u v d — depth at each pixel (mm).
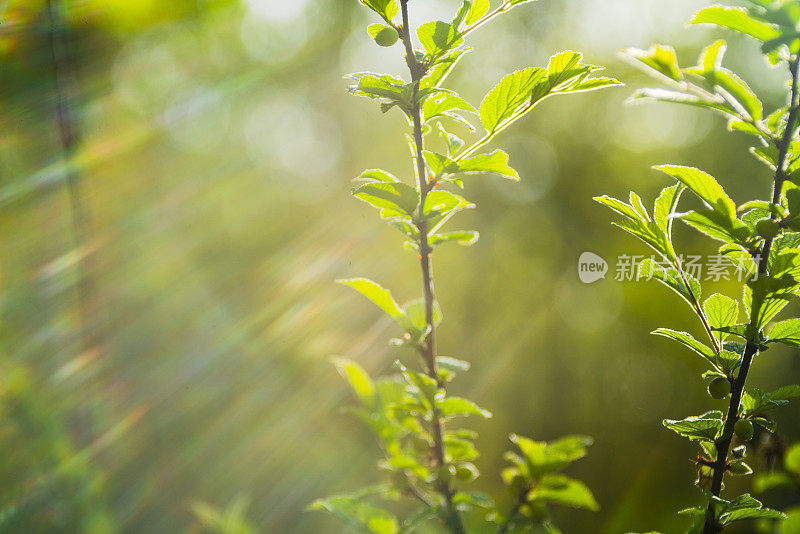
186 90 3875
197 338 2781
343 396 2865
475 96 5004
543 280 4340
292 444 2656
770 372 3037
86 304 1525
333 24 4992
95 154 2113
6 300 1577
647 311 3584
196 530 2156
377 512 1103
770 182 3844
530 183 4520
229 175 3869
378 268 3588
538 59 5023
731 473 1029
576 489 1105
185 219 3463
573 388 3992
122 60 2502
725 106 1003
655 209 1045
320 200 3680
